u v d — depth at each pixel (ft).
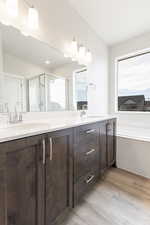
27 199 2.93
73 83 6.96
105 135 6.48
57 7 5.73
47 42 5.41
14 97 4.60
